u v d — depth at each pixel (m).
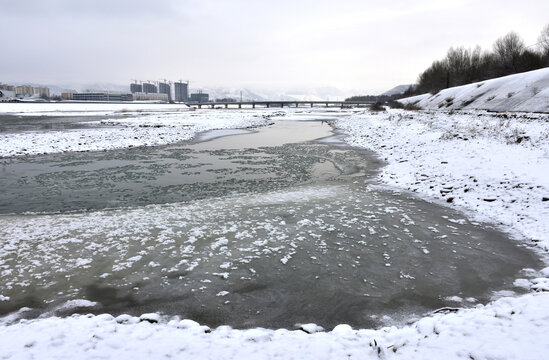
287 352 4.30
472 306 5.84
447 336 4.43
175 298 6.12
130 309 5.82
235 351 4.34
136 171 17.75
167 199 12.67
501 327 4.43
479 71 80.62
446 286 6.51
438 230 9.28
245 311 5.77
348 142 28.44
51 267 7.14
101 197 13.00
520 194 11.10
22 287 6.41
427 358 4.00
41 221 9.98
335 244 8.35
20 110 102.06
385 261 7.52
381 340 4.61
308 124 50.59
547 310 4.69
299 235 8.88
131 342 4.54
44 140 28.39
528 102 35.16
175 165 19.34
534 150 15.20
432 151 19.03
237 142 29.19
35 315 5.64
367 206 11.38
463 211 10.84
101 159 21.28
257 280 6.71
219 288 6.43
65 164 19.69
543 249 8.04
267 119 60.81
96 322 5.12
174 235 8.82
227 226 9.49
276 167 18.64
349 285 6.54
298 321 5.50
